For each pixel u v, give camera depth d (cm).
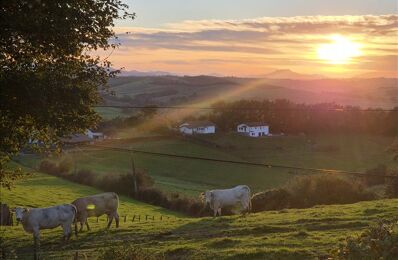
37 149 2467
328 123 10688
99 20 2058
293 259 1825
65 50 2034
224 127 11650
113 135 10544
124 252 1590
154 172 9044
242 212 3550
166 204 6266
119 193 7181
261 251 1912
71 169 8662
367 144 10044
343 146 9956
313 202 4472
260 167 9431
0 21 1812
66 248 2419
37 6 1831
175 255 2030
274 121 10956
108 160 9419
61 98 1989
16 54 2019
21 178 2716
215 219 2870
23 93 1922
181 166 9338
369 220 2547
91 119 2200
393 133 9831
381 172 7194
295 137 10838
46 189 7244
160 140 10394
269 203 4572
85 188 7538
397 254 923
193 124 11569
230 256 1895
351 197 4475
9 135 2209
